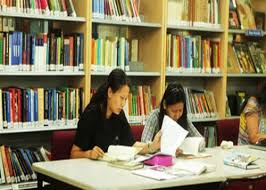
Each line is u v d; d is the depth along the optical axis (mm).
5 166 3475
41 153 3646
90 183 2166
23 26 3727
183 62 4402
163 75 4230
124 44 4031
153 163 2609
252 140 3508
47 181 2504
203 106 4625
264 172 2576
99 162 2678
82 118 2969
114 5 3959
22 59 3502
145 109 4168
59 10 3670
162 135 2791
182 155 2961
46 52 3617
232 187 2160
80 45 3777
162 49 4215
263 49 5266
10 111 3453
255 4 5320
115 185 2137
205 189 2469
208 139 4602
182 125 3219
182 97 3170
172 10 4316
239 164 2678
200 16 4520
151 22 4305
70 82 4020
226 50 4684
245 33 4887
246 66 4941
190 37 4477
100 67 3881
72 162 2672
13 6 3449
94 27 4094
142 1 4402
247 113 3594
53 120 3658
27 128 3523
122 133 3090
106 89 2963
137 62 4207
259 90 3785
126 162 2529
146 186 2195
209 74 4586
